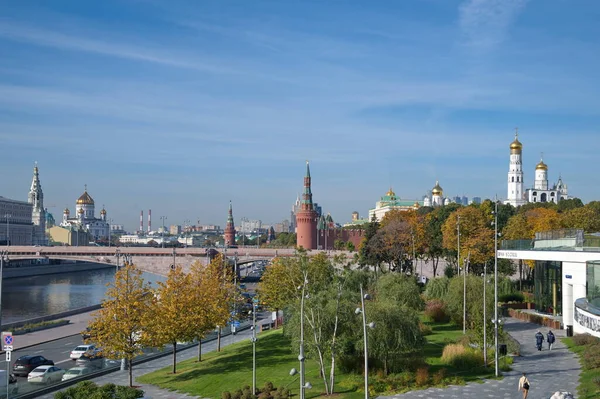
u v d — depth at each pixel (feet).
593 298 175.73
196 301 248.93
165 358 280.31
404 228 494.18
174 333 233.76
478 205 610.24
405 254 496.23
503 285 380.78
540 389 177.88
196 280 280.10
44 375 220.43
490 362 211.82
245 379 212.64
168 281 254.27
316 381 201.16
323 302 216.13
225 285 317.63
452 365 213.87
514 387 182.39
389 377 195.83
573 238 274.77
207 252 631.56
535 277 332.19
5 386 201.57
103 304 221.46
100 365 254.06
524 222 473.26
